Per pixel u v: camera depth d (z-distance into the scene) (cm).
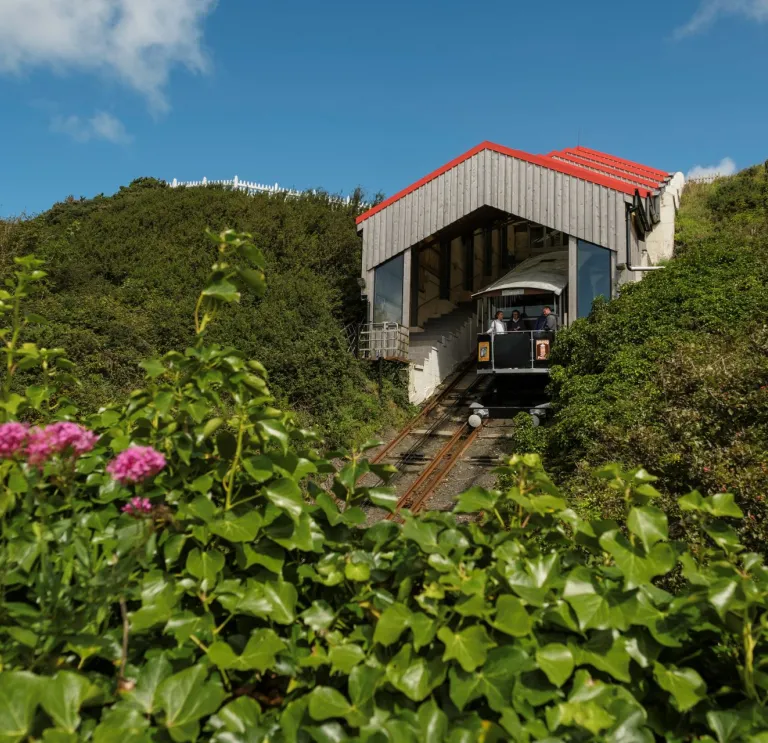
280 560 259
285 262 2328
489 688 211
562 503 261
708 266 1494
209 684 209
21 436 224
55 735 177
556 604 239
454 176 2083
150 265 2212
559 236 2903
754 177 2884
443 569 236
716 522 273
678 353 1115
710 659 252
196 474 285
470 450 1528
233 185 3194
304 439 327
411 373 1995
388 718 211
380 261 2148
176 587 246
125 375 1495
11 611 223
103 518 273
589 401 1206
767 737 197
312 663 227
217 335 1744
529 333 1802
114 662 232
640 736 201
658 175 2505
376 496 287
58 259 2175
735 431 809
